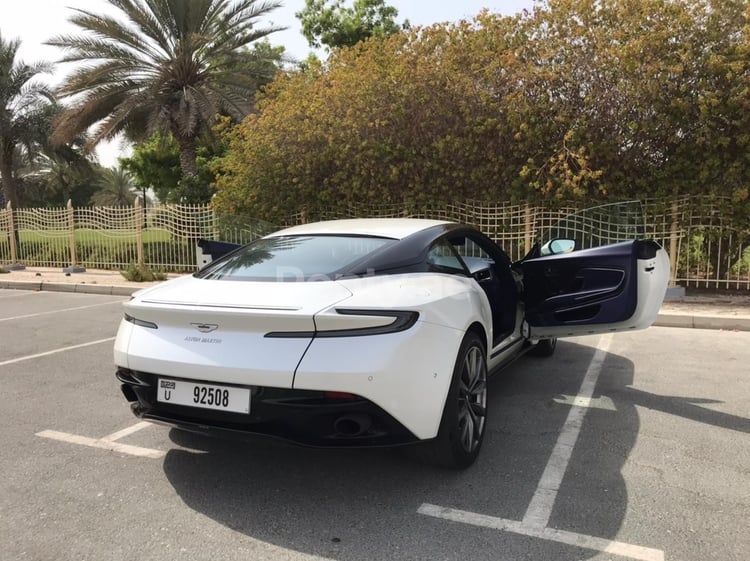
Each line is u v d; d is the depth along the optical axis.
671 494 2.87
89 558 2.39
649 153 9.30
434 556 2.38
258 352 2.62
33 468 3.24
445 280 3.29
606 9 9.02
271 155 11.72
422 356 2.72
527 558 2.36
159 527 2.62
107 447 3.54
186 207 13.38
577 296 4.25
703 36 8.48
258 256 3.49
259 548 2.46
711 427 3.75
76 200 64.00
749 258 9.12
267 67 17.97
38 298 10.62
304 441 2.61
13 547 2.47
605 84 9.05
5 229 16.11
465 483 3.02
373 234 3.51
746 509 2.72
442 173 10.34
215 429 2.71
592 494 2.88
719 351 5.80
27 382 4.95
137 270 12.29
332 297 2.75
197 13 16.78
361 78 10.50
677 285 9.20
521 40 9.59
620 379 4.86
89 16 16.27
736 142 8.37
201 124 17.69
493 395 4.46
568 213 9.41
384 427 2.64
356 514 2.72
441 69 9.86
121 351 2.98
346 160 10.97
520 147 9.39
